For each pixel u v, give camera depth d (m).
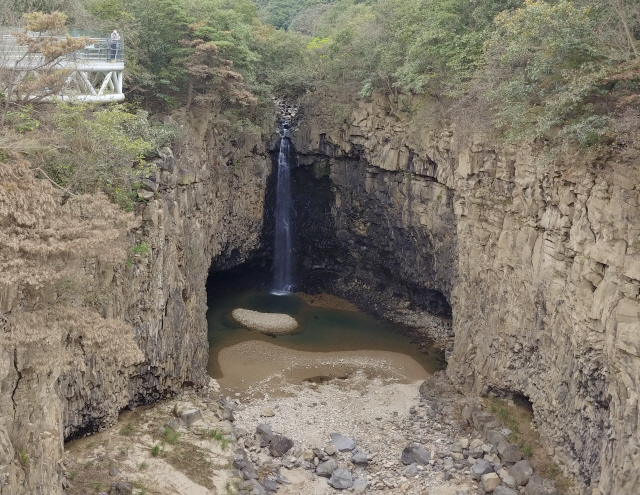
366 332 35.34
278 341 33.81
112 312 20.61
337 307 39.50
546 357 21.27
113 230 17.09
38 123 18.75
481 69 25.62
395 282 39.03
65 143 19.67
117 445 20.84
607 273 17.45
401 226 35.75
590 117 17.70
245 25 39.66
